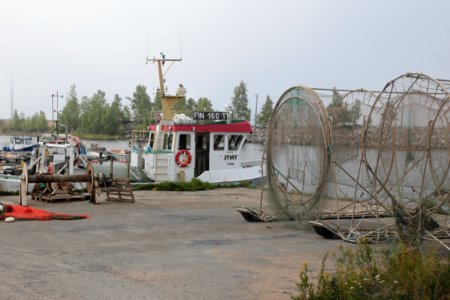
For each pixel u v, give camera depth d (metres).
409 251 6.93
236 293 6.69
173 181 20.48
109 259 8.44
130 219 12.87
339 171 11.92
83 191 17.69
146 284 7.00
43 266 7.78
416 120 9.50
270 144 12.99
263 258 8.83
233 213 14.35
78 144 25.06
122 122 90.31
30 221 12.02
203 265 8.20
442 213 9.69
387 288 5.79
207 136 21.22
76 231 10.95
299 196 11.96
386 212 11.32
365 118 11.14
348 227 11.52
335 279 6.23
